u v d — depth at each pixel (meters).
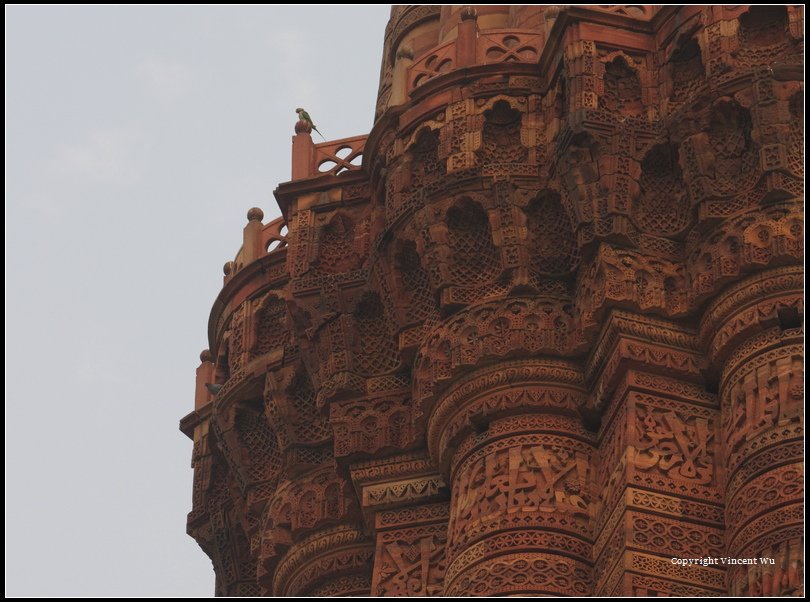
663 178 49.44
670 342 47.53
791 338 45.72
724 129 48.78
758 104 48.00
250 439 56.06
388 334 52.56
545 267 49.75
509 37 53.59
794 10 49.25
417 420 50.41
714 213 47.88
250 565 57.56
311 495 53.28
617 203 48.41
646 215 48.97
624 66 50.81
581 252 48.66
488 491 47.19
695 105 48.97
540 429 48.06
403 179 52.28
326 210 55.53
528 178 50.69
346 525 52.56
